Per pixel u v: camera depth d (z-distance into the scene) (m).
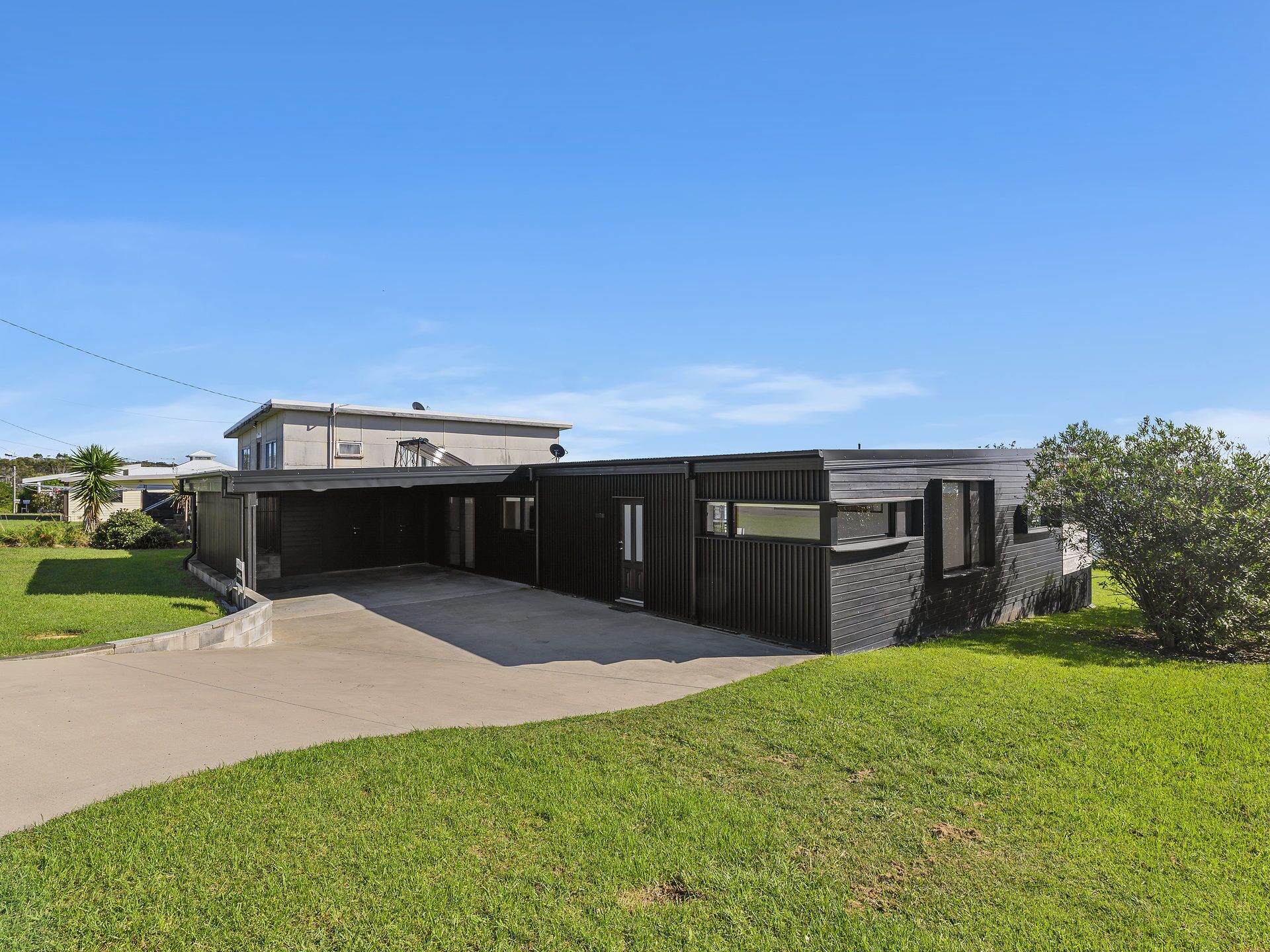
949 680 6.98
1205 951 2.97
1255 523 8.84
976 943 3.00
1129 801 4.33
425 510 17.95
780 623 9.14
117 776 4.27
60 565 15.60
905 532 9.95
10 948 2.67
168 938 2.81
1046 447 11.16
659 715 5.93
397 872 3.34
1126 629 11.22
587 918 3.06
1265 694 6.66
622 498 11.77
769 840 3.80
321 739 5.05
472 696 6.58
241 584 10.59
